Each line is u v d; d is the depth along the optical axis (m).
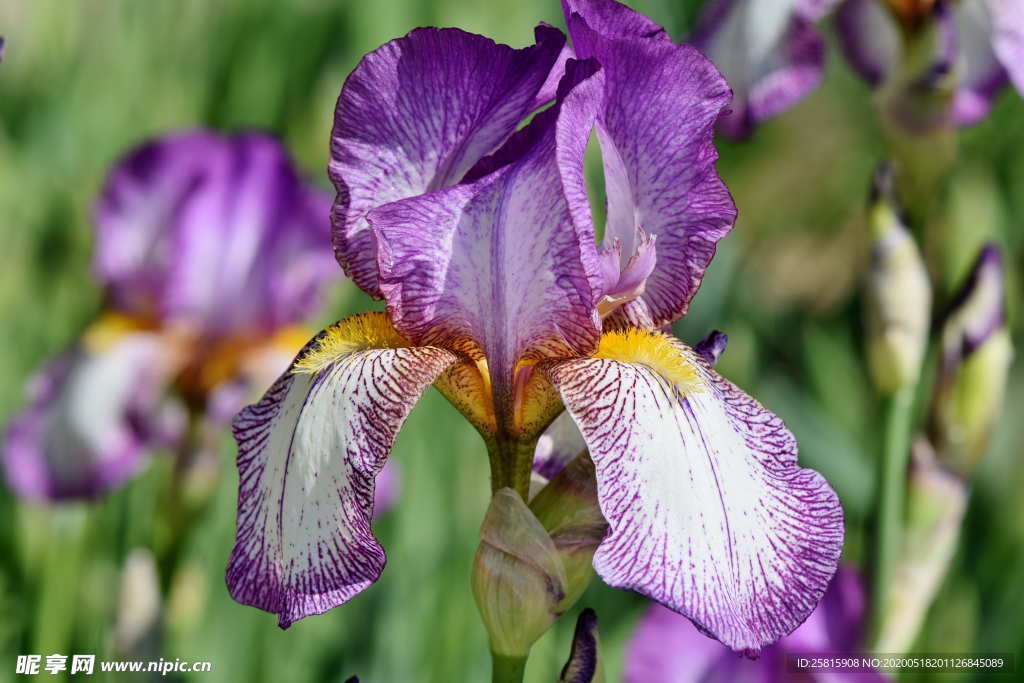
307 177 1.00
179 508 0.86
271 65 1.24
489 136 0.69
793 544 0.66
